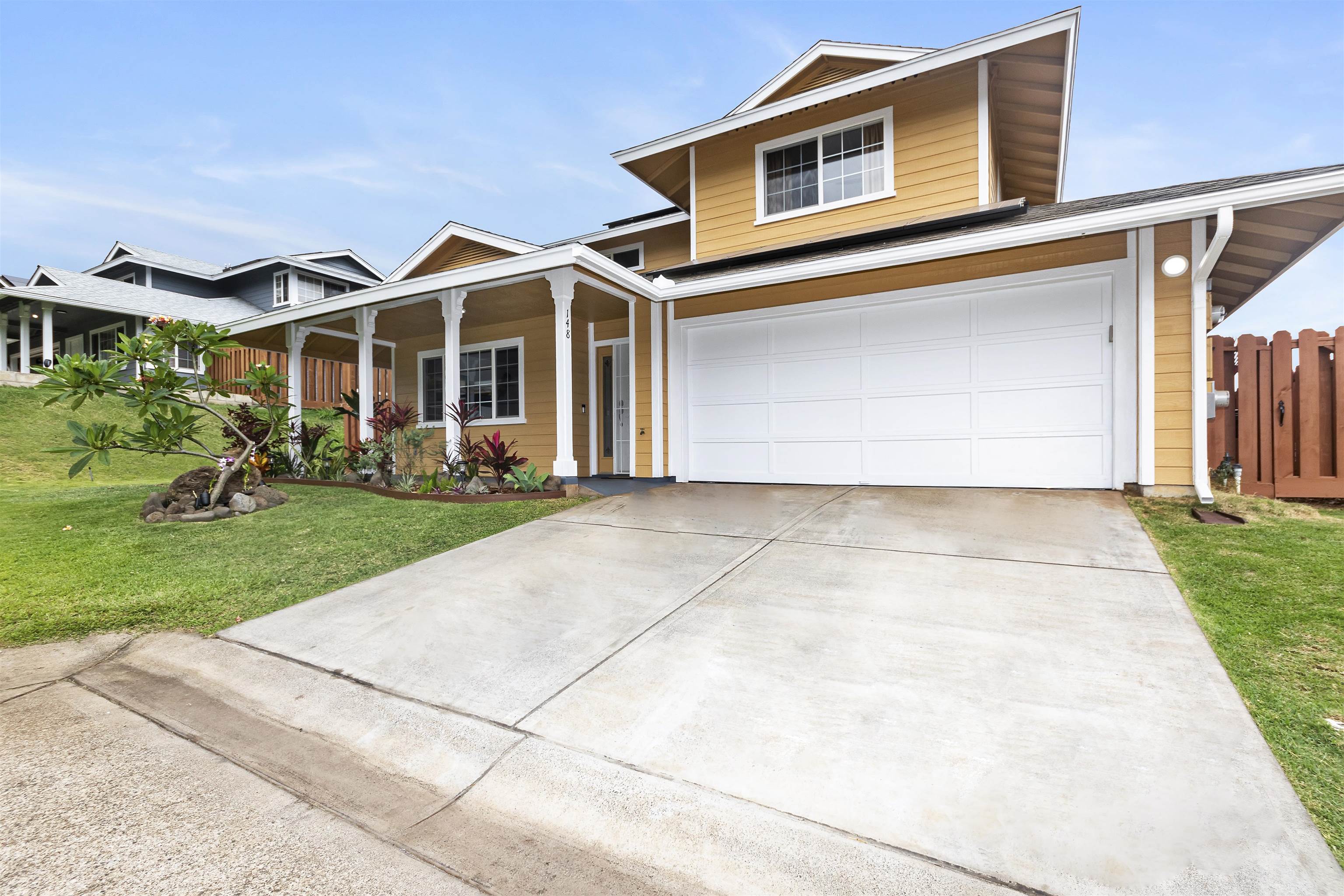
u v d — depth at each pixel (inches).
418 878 67.7
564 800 81.5
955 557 163.9
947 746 85.5
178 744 96.9
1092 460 243.6
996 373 260.2
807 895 63.6
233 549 204.7
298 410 391.2
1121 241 237.6
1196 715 88.8
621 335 390.9
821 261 264.2
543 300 347.6
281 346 474.3
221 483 263.3
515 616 143.1
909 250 246.1
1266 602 126.3
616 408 390.9
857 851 68.6
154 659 129.2
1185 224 224.8
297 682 117.6
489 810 80.8
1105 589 136.4
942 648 113.7
